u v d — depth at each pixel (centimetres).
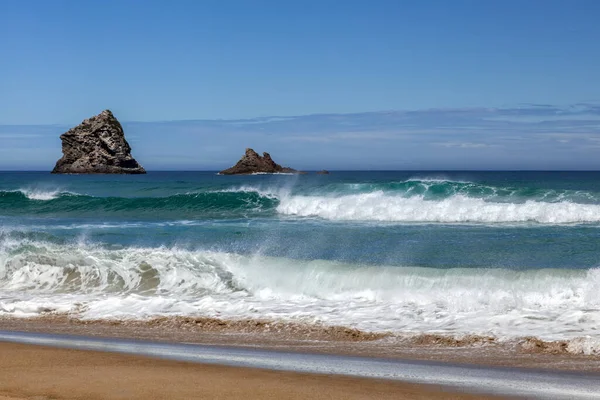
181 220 2280
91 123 11981
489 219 2067
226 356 721
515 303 945
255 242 1623
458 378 622
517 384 600
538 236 1673
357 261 1338
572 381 611
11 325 931
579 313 883
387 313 931
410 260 1332
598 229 1806
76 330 888
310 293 1079
